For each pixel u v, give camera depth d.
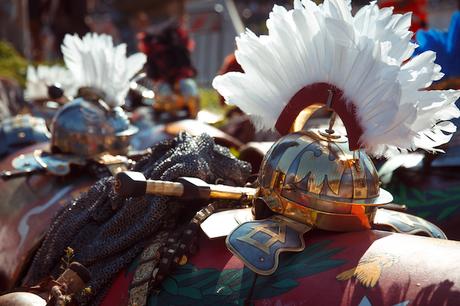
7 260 2.53
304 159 1.61
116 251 1.83
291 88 1.70
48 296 1.78
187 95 4.56
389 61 1.50
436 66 1.52
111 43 2.74
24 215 2.63
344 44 1.54
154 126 4.05
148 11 12.82
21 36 9.02
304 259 1.54
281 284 1.50
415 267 1.40
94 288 1.78
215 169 1.97
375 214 1.67
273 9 1.67
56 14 11.59
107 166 2.67
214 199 1.83
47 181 2.76
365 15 1.56
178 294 1.62
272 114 1.73
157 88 4.59
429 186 2.69
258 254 1.51
